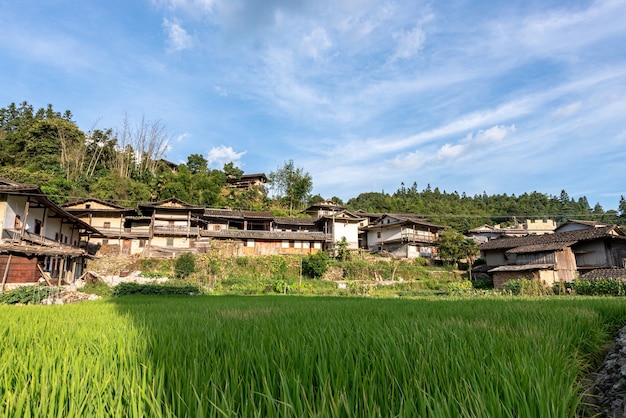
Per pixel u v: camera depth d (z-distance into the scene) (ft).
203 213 131.03
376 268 114.62
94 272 93.50
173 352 10.49
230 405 6.67
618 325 23.32
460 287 96.02
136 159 198.39
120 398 7.06
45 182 132.87
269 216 145.48
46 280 64.59
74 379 7.96
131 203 144.15
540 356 9.63
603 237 93.30
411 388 7.56
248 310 26.30
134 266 100.53
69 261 89.15
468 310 24.68
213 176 208.85
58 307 30.17
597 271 83.82
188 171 191.42
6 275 58.03
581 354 14.53
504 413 6.73
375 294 85.20
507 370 8.39
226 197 191.62
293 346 10.90
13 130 190.19
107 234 116.16
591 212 259.60
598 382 11.83
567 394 7.57
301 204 223.51
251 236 132.26
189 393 7.27
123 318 20.81
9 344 12.47
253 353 10.28
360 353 10.12
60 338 13.53
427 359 9.78
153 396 6.90
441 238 128.47
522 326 16.01
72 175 155.63
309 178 225.15
